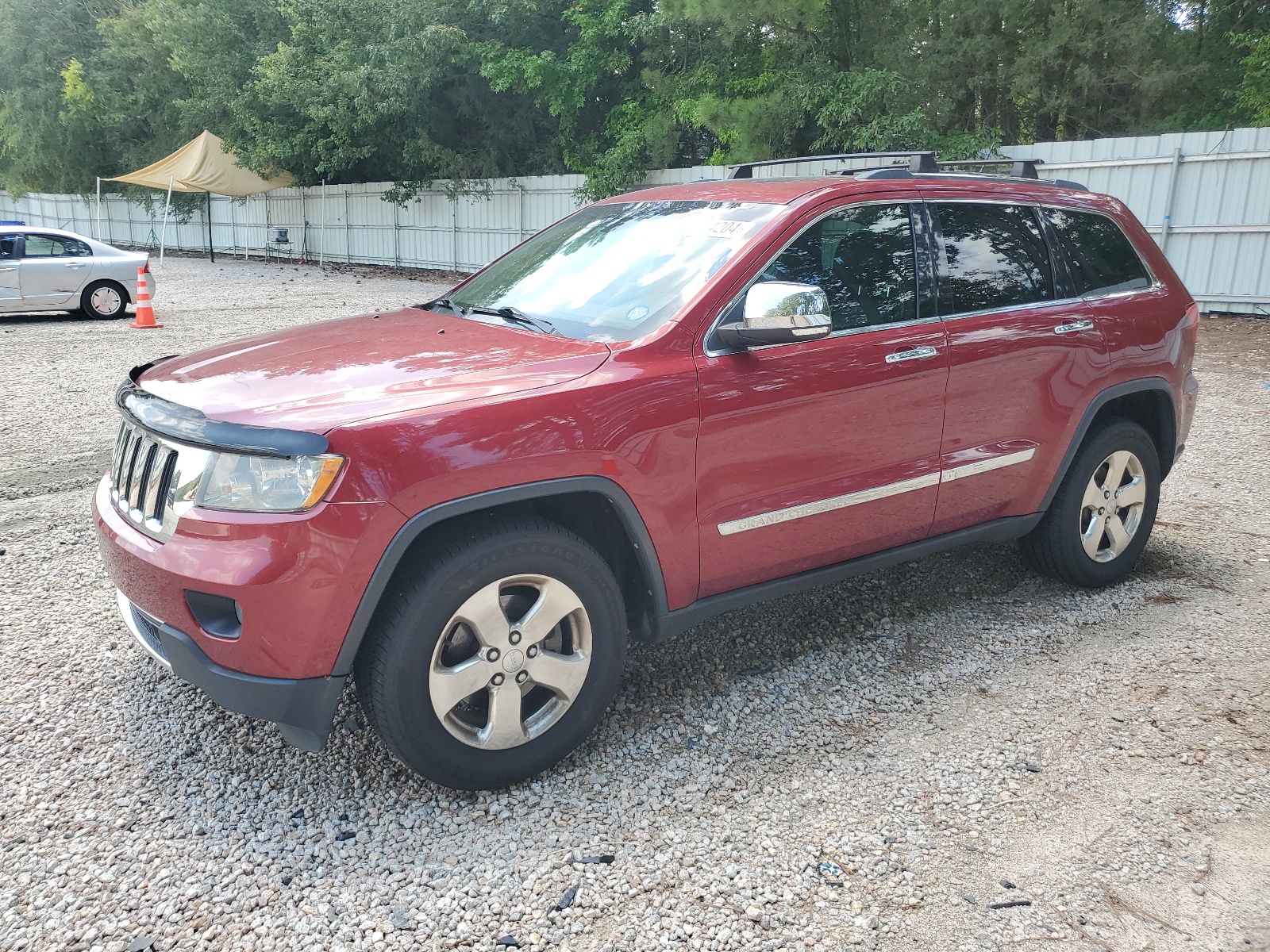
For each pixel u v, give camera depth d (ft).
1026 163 15.05
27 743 10.82
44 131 124.26
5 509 18.81
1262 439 24.95
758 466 11.04
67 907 8.36
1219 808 9.86
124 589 9.75
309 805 9.82
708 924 8.28
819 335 10.42
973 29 57.57
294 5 83.71
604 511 10.51
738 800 10.02
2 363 34.86
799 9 56.34
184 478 9.03
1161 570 16.30
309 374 10.10
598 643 10.32
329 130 89.30
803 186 12.37
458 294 13.76
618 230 13.07
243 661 8.87
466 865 8.98
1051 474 14.10
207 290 67.72
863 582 15.88
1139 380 14.84
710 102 59.06
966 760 10.73
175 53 95.81
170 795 9.95
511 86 77.10
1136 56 55.06
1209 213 46.39
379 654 9.12
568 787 10.21
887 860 9.10
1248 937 8.17
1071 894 8.66
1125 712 11.75
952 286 12.95
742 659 13.17
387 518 8.78
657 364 10.39
